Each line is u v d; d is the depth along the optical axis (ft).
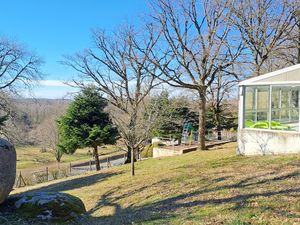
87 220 29.25
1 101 99.19
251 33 79.05
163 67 80.43
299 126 47.88
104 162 134.82
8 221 26.66
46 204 28.78
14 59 99.45
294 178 31.91
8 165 28.14
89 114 89.15
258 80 51.42
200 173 43.14
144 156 108.58
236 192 29.55
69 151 90.94
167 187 38.32
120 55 92.07
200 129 74.23
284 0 75.72
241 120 53.47
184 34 72.13
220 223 21.12
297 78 47.96
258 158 47.26
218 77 94.32
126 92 89.56
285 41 83.97
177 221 23.25
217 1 70.74
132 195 38.58
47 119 150.30
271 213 21.83
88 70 91.76
